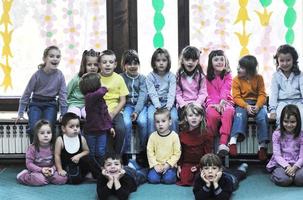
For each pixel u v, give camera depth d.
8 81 4.00
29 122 3.70
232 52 3.95
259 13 3.91
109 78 3.77
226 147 3.55
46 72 3.75
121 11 3.96
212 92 3.82
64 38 3.96
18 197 3.17
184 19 3.94
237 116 3.65
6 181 3.53
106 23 3.97
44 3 3.93
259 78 3.77
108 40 3.98
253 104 3.78
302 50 3.90
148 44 4.00
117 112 3.67
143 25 3.99
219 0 3.92
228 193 3.05
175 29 3.98
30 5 3.93
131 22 3.98
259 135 3.65
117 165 3.12
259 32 3.92
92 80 3.51
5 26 3.95
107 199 3.10
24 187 3.39
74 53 3.97
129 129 3.66
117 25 3.98
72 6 3.94
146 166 3.78
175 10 3.97
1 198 3.15
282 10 3.89
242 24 3.92
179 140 3.50
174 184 3.44
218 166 3.06
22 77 3.99
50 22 3.95
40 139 3.46
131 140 3.71
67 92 3.83
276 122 3.64
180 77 3.81
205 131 3.46
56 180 3.46
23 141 3.83
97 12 3.96
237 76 3.80
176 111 3.71
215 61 3.78
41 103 3.76
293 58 3.70
